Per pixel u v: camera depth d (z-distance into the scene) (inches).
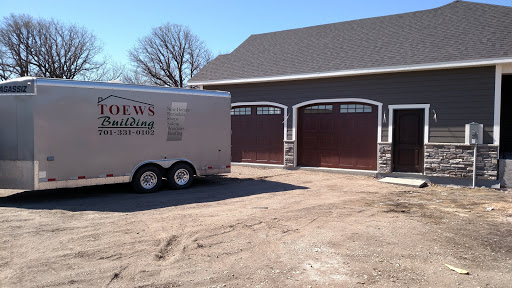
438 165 418.6
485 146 392.2
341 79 485.1
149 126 345.1
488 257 178.7
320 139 514.0
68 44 1428.4
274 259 174.9
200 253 182.7
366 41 538.9
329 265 167.5
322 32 634.8
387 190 378.0
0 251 183.6
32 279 150.9
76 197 327.0
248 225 233.0
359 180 442.6
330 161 506.0
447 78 414.9
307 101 513.3
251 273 158.4
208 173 388.2
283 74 521.0
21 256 176.9
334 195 345.7
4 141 294.8
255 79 539.8
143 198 323.3
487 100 394.6
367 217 255.9
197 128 377.7
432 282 150.3
